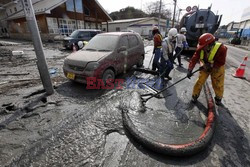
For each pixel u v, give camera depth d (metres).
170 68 4.45
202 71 2.95
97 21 21.11
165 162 1.76
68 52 9.80
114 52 4.00
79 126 2.36
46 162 1.73
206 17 7.83
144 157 1.82
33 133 2.20
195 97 3.16
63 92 3.61
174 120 2.57
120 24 33.50
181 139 2.13
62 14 16.42
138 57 5.42
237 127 2.44
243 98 3.49
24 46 12.62
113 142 2.05
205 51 2.70
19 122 2.45
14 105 2.96
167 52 4.20
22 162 1.73
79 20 18.61
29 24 2.84
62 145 1.97
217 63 2.73
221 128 2.40
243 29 25.31
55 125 2.38
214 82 2.98
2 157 1.79
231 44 22.53
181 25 9.45
